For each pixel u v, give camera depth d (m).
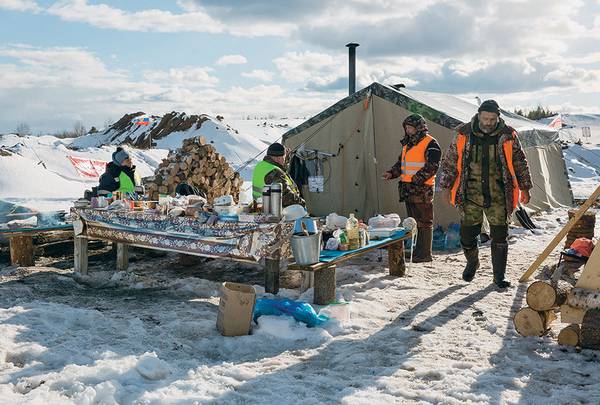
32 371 3.88
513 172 6.09
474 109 12.23
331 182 10.38
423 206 7.70
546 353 4.26
